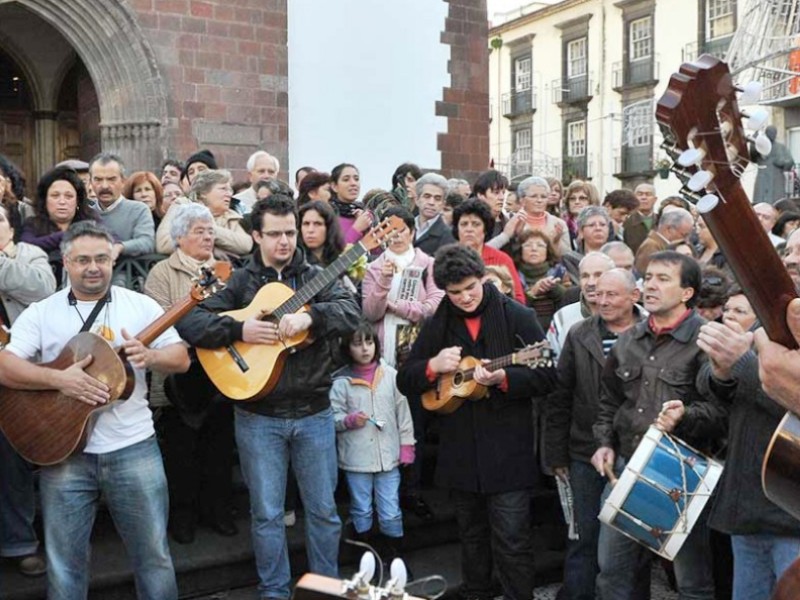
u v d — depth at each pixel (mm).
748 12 8484
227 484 4754
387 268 4824
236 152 10219
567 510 4383
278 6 10367
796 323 1804
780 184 11047
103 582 4184
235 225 5336
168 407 4613
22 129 12383
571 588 4352
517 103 34938
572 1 32062
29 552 4164
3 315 4090
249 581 4570
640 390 3777
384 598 1787
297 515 5102
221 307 4164
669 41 28719
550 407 4387
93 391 3420
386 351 4965
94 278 3598
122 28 9688
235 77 10203
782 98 8539
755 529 3229
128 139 9836
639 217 7730
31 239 4566
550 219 6332
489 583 4434
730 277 4488
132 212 4984
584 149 32125
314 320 3969
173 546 4574
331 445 4160
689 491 3445
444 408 4223
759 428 3201
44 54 12156
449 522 5195
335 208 6145
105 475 3557
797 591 2035
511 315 4262
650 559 4020
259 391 3898
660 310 3709
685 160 1627
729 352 3086
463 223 5324
